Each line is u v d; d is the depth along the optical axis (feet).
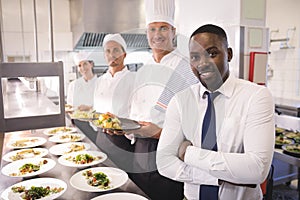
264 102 3.17
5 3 10.18
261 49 7.00
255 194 3.51
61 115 3.45
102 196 3.21
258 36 6.89
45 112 3.44
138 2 8.62
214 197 3.17
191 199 3.37
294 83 11.30
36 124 3.38
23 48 10.39
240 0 6.49
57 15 11.00
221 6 6.97
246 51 6.72
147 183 3.28
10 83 3.69
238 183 3.08
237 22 6.60
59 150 5.08
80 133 5.80
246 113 3.21
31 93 3.73
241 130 3.22
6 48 10.19
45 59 10.37
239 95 3.28
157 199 3.25
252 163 2.96
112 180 3.69
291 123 9.45
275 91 12.22
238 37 6.59
